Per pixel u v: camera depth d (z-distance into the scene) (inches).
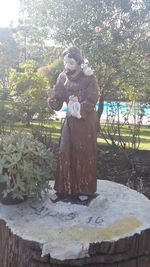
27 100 276.2
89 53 258.1
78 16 285.0
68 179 117.9
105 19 289.9
